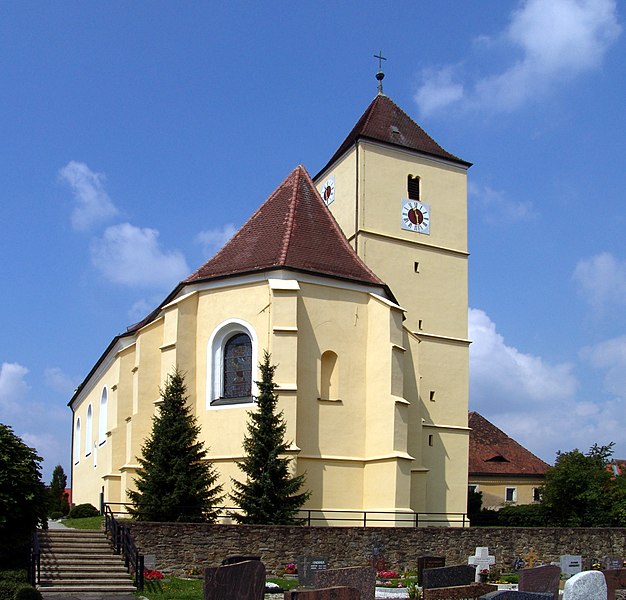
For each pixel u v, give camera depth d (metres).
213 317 40.28
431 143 56.00
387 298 42.41
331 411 38.97
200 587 26.34
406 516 37.69
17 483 26.52
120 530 28.55
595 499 50.62
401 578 31.53
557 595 24.47
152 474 33.81
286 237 41.09
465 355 52.91
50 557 27.48
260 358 38.47
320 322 39.56
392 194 52.62
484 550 32.84
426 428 50.34
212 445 38.75
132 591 25.53
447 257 53.69
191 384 39.94
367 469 39.16
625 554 38.72
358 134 52.31
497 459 72.75
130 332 51.09
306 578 27.72
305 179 45.31
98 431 59.81
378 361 39.88
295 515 34.31
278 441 34.44
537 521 51.53
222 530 30.41
